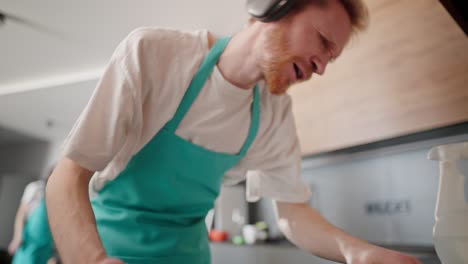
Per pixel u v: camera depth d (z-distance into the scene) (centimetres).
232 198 183
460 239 40
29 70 237
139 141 61
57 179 51
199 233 74
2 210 359
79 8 168
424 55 92
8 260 245
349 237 63
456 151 43
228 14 159
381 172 126
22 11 175
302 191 78
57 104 286
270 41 59
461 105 89
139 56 57
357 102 111
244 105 70
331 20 56
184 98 63
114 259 39
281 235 163
